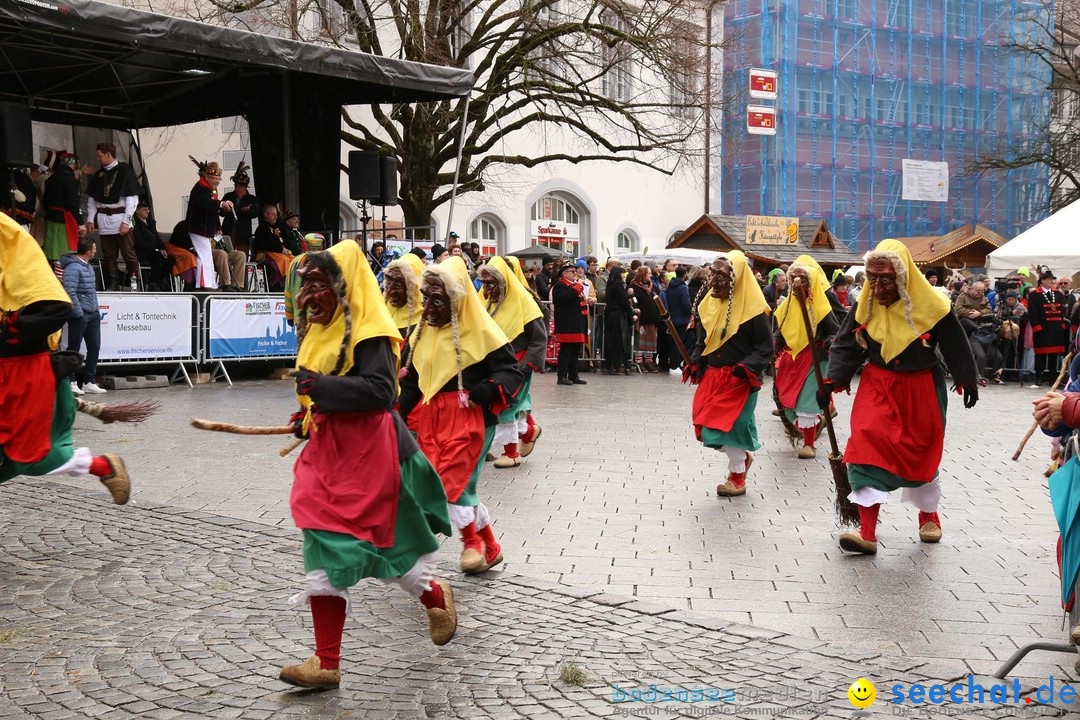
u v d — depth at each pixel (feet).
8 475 19.89
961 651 16.61
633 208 112.78
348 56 52.95
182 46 47.06
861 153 142.10
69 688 14.88
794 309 35.27
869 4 142.31
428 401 20.66
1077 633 13.76
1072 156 138.41
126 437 35.78
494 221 100.99
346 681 15.11
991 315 67.62
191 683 15.05
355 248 15.08
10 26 47.52
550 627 17.46
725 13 137.59
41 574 20.36
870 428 22.52
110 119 65.62
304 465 15.11
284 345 55.47
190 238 54.03
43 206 49.06
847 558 22.38
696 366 29.25
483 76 95.66
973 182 152.66
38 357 19.66
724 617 18.31
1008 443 39.47
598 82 108.47
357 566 14.46
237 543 22.62
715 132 89.56
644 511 26.58
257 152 62.49
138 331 49.60
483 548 21.08
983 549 23.24
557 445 36.58
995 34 153.28
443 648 16.47
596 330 68.90
